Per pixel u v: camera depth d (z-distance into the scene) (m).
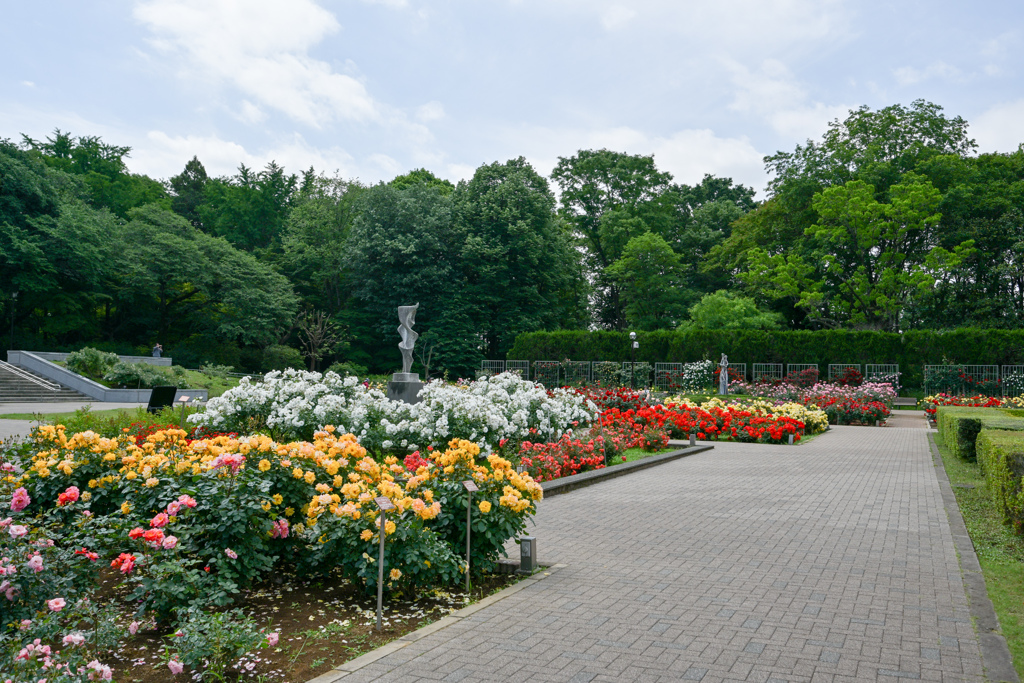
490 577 6.23
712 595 5.68
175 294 46.75
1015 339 36.22
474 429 11.90
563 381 41.34
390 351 50.19
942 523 8.62
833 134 46.62
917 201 39.41
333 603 5.39
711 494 10.80
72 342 44.00
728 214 59.09
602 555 7.04
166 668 4.11
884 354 38.47
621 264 51.50
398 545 5.31
